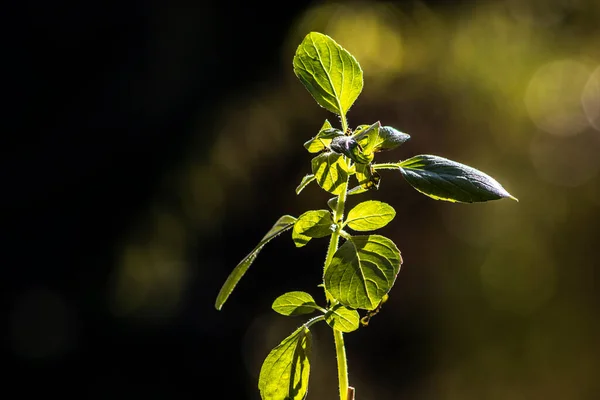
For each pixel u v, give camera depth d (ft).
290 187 29.30
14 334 34.40
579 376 24.48
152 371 32.50
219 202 32.17
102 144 35.65
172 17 36.60
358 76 5.21
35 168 35.14
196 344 31.35
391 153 26.21
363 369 25.85
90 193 35.65
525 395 24.71
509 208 25.72
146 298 34.53
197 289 32.12
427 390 25.36
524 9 33.55
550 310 25.04
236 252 31.30
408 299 25.79
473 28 32.53
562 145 26.58
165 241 34.83
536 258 25.35
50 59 34.78
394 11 35.96
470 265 25.48
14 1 33.55
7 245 34.73
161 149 35.99
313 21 38.32
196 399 30.91
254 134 31.91
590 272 24.97
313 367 26.05
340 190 5.06
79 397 33.55
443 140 26.84
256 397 29.60
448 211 25.52
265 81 37.27
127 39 35.60
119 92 35.73
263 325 29.60
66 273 35.24
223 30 38.37
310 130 29.81
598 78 28.12
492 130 27.12
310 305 5.29
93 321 34.73
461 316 25.45
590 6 32.65
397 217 25.46
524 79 28.55
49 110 35.12
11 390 33.99
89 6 34.63
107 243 35.63
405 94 27.94
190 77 36.99
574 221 25.53
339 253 4.85
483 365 25.11
